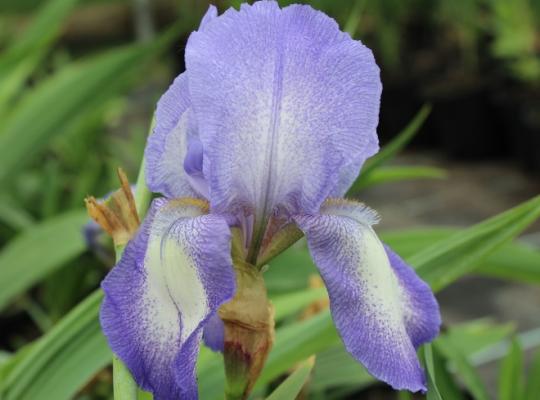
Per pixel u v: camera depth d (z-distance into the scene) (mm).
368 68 525
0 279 1053
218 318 553
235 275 524
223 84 518
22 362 678
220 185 523
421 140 2639
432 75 2572
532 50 2111
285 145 531
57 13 1243
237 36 518
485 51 2434
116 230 544
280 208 539
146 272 509
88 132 1708
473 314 1453
